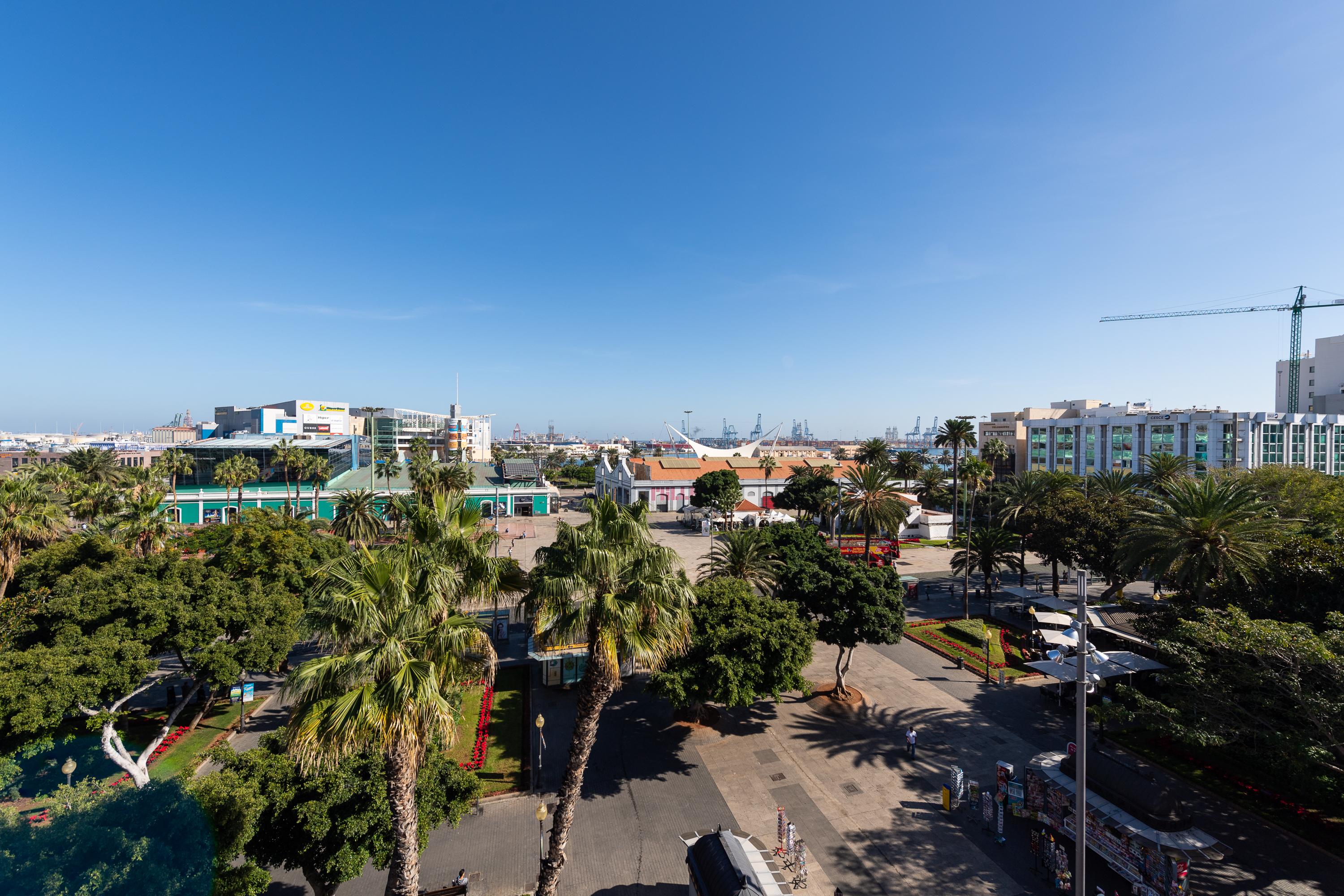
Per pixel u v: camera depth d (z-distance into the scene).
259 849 15.21
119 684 21.16
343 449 113.50
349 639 12.74
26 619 24.05
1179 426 98.69
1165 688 31.05
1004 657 38.78
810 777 25.42
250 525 35.84
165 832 12.85
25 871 11.27
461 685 14.08
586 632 16.17
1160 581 36.56
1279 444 92.88
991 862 20.30
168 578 26.67
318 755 11.99
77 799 13.75
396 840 13.36
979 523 85.88
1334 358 120.31
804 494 83.38
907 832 21.80
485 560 15.06
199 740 28.64
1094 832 19.73
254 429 153.62
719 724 29.97
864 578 31.31
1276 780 23.78
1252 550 27.34
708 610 26.69
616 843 21.33
